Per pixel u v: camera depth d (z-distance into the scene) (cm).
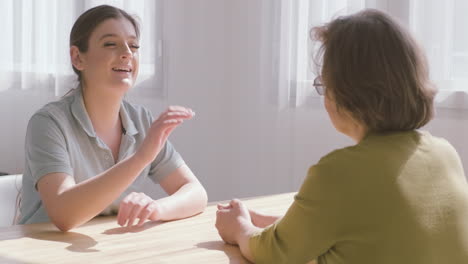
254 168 329
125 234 147
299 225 106
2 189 189
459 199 105
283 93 303
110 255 127
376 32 105
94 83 177
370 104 104
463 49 251
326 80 108
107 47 176
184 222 162
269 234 115
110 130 184
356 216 100
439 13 254
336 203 101
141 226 156
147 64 359
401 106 105
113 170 153
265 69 318
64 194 154
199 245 137
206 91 348
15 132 391
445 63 254
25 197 180
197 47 350
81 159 176
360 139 112
